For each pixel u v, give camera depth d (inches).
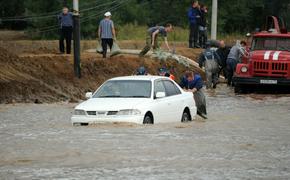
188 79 2005.4
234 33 5428.2
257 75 2859.3
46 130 1608.0
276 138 1508.4
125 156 1264.8
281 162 1219.2
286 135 1561.3
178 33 4662.9
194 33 3786.9
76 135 1513.3
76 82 2657.5
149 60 3208.7
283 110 2199.8
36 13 4734.3
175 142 1425.9
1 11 5044.3
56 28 4613.7
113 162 1212.5
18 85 2423.7
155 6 5359.3
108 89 1823.3
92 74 2802.7
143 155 1278.3
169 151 1321.4
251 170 1150.3
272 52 2886.3
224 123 1803.6
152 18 5290.4
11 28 5078.7
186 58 3444.9
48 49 3368.6
